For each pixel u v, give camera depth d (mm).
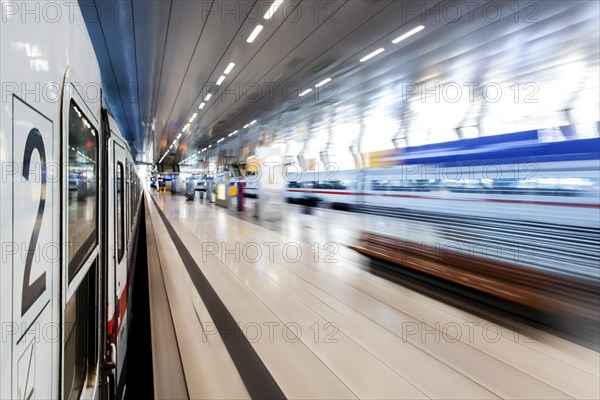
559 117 11219
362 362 2691
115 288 2631
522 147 3852
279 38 5492
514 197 3895
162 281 5004
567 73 7188
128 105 10133
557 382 2354
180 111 11086
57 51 953
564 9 4531
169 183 46844
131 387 3512
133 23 4867
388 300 4188
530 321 3506
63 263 959
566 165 3443
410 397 2244
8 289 615
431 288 4660
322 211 15133
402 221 5504
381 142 19844
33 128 745
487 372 2506
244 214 15172
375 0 4406
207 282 4938
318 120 12688
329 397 2256
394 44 5785
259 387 2357
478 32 5234
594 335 3025
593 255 3184
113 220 2639
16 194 651
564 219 3416
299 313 3752
